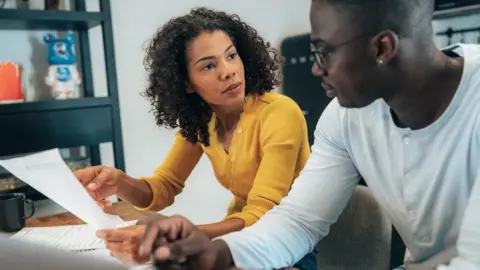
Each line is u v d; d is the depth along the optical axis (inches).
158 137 93.1
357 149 33.9
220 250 29.1
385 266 41.1
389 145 31.6
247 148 44.7
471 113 27.1
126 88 88.4
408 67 25.7
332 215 35.8
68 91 75.1
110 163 86.8
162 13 91.1
